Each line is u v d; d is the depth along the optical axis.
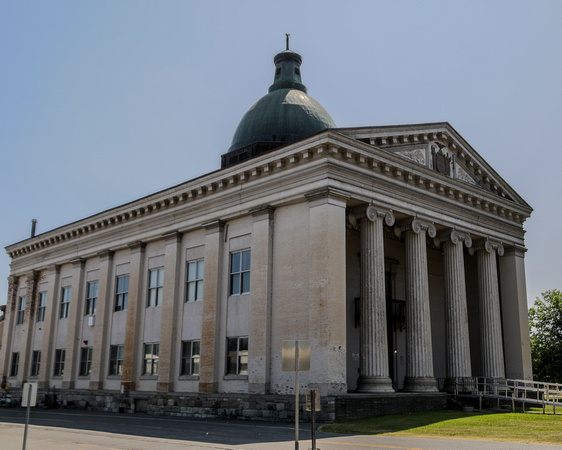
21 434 20.28
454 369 29.53
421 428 20.33
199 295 30.88
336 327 23.73
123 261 36.66
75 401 37.41
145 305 34.22
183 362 31.05
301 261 25.48
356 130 26.56
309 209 25.44
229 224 29.72
